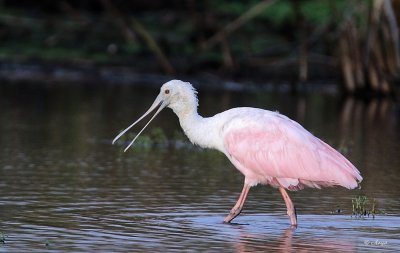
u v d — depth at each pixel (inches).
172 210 479.2
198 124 489.4
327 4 1203.9
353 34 1089.4
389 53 1082.7
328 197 530.0
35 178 558.6
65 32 1298.0
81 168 598.5
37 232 420.5
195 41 1278.3
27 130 761.6
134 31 1269.7
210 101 976.9
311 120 868.0
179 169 606.9
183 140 741.9
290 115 897.5
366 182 570.6
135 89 1098.7
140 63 1226.6
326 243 414.3
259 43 1279.5
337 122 862.5
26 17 1338.6
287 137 465.7
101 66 1221.7
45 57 1239.5
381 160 651.5
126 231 427.5
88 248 392.2
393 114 951.0
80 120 830.5
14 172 576.7
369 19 1077.1
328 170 456.8
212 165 627.5
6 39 1289.4
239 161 475.2
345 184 453.4
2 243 397.1
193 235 423.8
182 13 1354.6
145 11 1380.4
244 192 472.4
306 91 1146.0
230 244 407.2
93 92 1051.9
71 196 507.5
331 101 1048.2
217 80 1175.6
